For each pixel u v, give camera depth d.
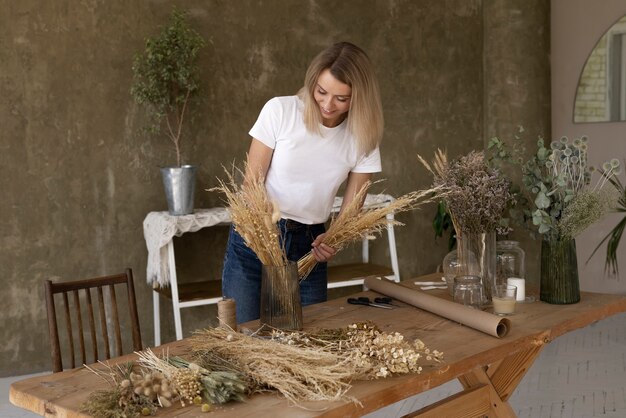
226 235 5.17
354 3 5.54
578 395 3.98
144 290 4.90
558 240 2.54
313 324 2.39
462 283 2.50
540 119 6.12
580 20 6.14
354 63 2.58
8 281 4.54
